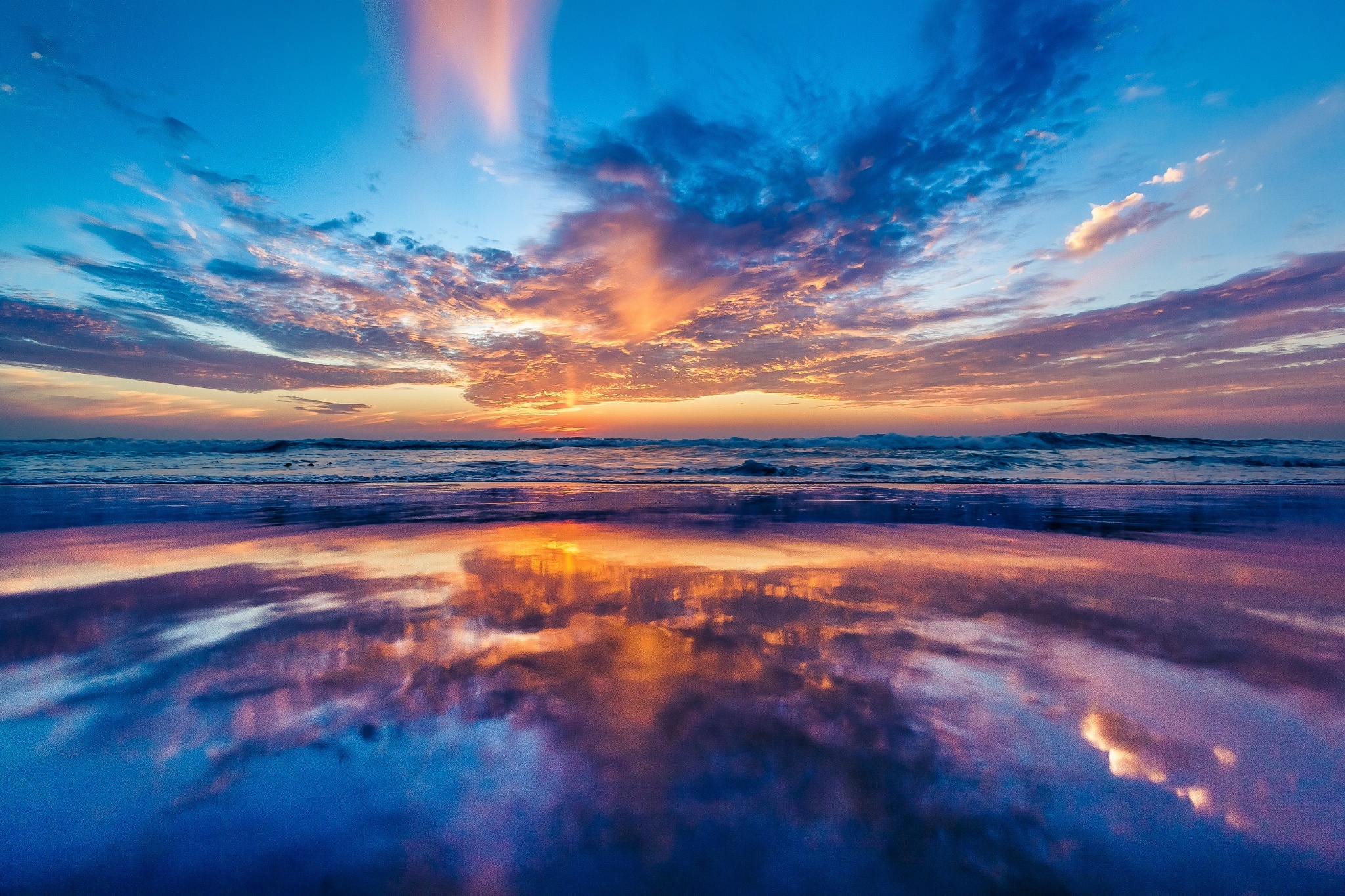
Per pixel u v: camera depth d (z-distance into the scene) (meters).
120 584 3.71
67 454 23.91
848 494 11.15
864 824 1.40
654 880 1.24
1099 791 1.53
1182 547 5.20
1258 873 1.25
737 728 1.83
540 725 1.85
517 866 1.28
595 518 7.29
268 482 14.11
